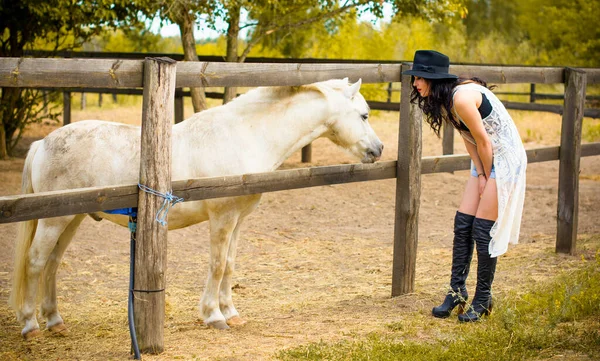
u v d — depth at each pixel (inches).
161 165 148.3
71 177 168.4
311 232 322.7
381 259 274.5
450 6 433.7
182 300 219.8
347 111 185.2
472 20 1295.5
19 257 172.6
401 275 209.6
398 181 206.5
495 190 169.6
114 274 248.5
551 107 477.1
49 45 597.9
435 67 168.4
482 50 1181.7
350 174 191.9
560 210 259.4
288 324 183.3
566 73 256.4
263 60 458.6
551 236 302.7
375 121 779.4
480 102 165.5
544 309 176.6
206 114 177.2
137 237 149.4
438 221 348.2
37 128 646.5
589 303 171.8
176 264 266.2
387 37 991.0
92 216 181.5
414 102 195.0
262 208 367.6
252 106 178.9
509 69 230.7
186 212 174.2
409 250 209.2
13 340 173.0
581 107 253.9
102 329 183.9
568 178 257.1
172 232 313.1
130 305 152.7
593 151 267.3
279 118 179.6
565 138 255.9
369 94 861.2
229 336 172.2
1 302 212.2
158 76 144.6
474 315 175.3
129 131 173.8
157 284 152.6
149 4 404.5
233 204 173.9
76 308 207.9
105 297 220.8
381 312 192.1
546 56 1059.9
